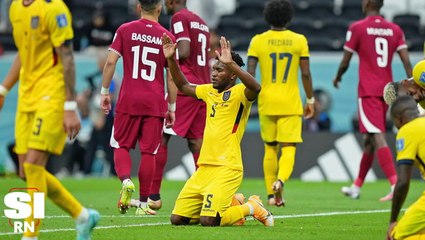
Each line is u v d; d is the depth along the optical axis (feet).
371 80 131.13
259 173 181.27
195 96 87.81
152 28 100.01
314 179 180.65
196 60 113.19
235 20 235.20
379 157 130.31
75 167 198.29
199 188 85.10
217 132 84.94
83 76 193.47
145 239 74.33
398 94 81.20
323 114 190.08
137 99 98.48
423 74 79.00
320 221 94.58
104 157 196.85
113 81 189.57
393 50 132.16
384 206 117.91
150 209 101.24
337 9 248.32
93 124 191.52
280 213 105.09
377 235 80.84
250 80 82.17
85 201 123.13
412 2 239.50
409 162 65.05
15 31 68.85
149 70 99.50
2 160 193.98
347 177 179.83
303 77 119.96
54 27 66.85
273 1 120.16
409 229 66.23
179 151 180.75
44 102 66.95
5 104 193.77
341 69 134.31
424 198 66.13
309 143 181.98
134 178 179.01
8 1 227.40
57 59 67.92
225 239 74.49
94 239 74.38
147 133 99.71
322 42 223.92
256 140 182.19
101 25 200.85
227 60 81.61
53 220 91.91
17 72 71.41
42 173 67.10
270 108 118.52
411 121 65.57
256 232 79.77
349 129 190.19
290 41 118.93
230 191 84.02
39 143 66.59
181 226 84.38
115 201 123.54
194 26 112.06
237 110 84.94
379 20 132.16
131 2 240.73
